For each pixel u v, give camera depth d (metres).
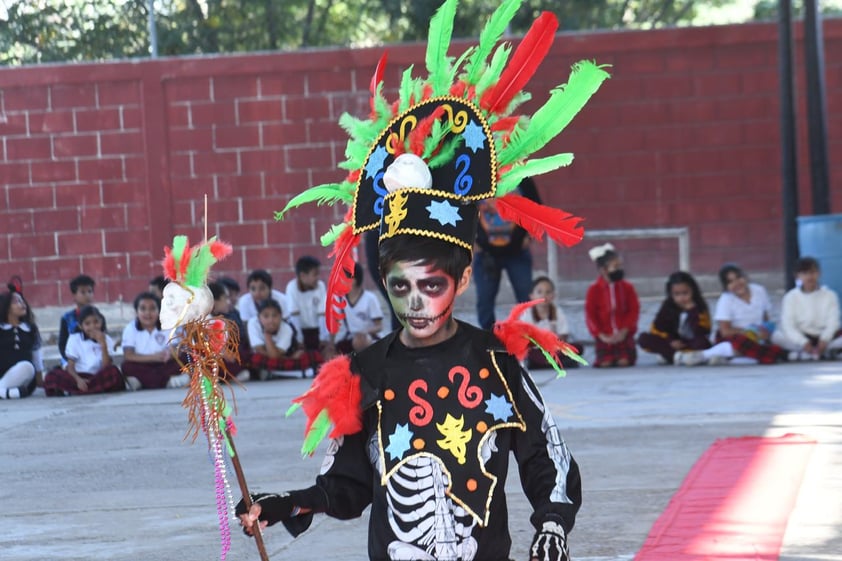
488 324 17.17
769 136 21.70
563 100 4.36
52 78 21.67
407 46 21.69
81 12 25.33
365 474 4.32
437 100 4.41
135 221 21.89
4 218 21.84
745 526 7.58
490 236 16.92
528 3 28.06
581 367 16.91
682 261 21.34
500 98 4.44
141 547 7.83
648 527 7.71
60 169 21.81
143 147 21.81
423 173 4.24
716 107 21.69
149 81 21.72
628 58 21.62
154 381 16.83
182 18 25.88
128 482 10.02
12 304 16.92
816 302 16.58
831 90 21.64
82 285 17.11
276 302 17.09
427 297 4.16
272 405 14.27
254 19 26.69
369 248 15.70
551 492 4.15
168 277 4.17
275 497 4.14
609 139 21.77
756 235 21.78
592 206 21.84
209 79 21.77
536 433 4.23
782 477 8.87
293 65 21.72
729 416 11.75
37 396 16.94
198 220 21.91
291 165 21.88
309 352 17.22
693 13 32.84
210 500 9.18
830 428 10.83
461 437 4.13
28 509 9.14
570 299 21.77
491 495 4.12
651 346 16.94
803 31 20.62
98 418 14.04
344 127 4.76
